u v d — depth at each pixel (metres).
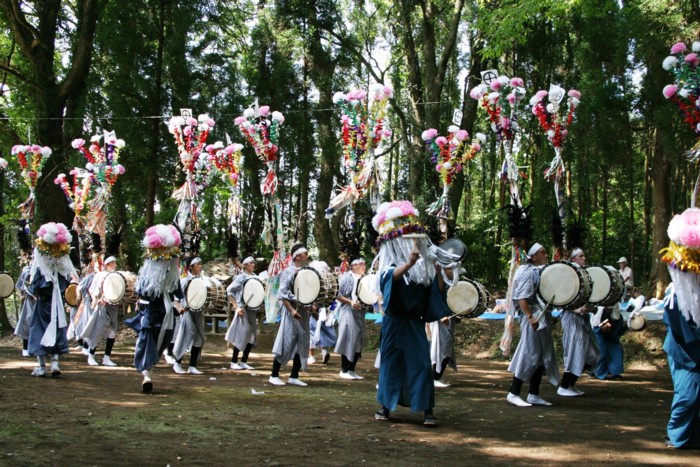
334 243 24.59
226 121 22.27
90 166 15.07
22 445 5.24
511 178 11.33
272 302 12.60
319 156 24.86
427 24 21.36
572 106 11.62
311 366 12.38
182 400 7.81
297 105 24.52
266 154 12.98
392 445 5.69
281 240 12.84
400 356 6.68
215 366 12.02
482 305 9.73
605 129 15.88
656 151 17.22
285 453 5.31
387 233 6.62
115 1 21.23
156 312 8.50
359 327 10.64
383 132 12.47
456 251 7.30
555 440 5.98
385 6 27.30
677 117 13.39
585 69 16.91
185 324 10.80
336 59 25.03
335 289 10.37
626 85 15.88
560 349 13.05
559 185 11.68
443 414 7.25
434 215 12.48
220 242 23.53
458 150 12.45
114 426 6.11
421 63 27.47
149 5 21.81
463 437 6.06
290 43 24.14
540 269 8.08
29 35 20.02
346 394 8.70
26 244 12.66
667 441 5.82
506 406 7.85
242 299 11.60
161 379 9.91
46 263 9.59
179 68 21.45
